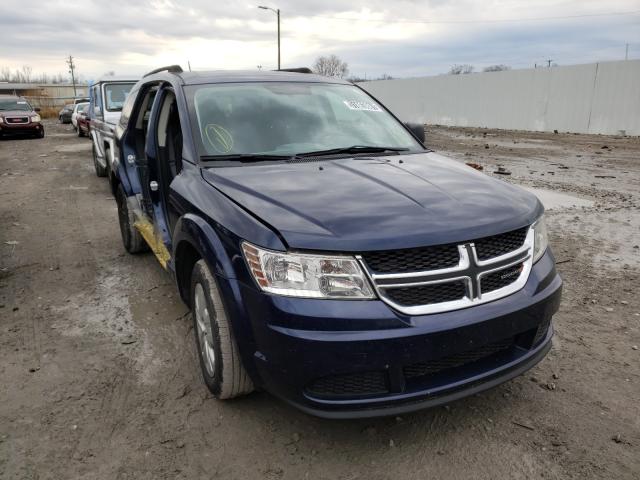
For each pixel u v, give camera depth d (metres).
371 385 2.45
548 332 2.97
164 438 2.86
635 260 5.66
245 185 2.99
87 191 10.32
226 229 2.72
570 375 3.42
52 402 3.20
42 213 8.40
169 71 4.45
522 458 2.67
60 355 3.77
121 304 4.66
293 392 2.47
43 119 46.81
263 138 3.66
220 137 3.59
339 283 2.39
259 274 2.49
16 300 4.79
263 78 4.27
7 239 6.86
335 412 2.44
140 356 3.75
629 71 22.56
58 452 2.75
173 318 4.36
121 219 6.07
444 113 34.81
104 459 2.70
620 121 23.22
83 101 28.08
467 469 2.60
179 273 3.55
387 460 2.68
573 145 19.05
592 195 9.25
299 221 2.54
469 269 2.51
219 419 3.01
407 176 3.17
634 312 4.35
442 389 2.51
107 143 9.48
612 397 3.18
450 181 3.12
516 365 2.71
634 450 2.71
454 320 2.45
